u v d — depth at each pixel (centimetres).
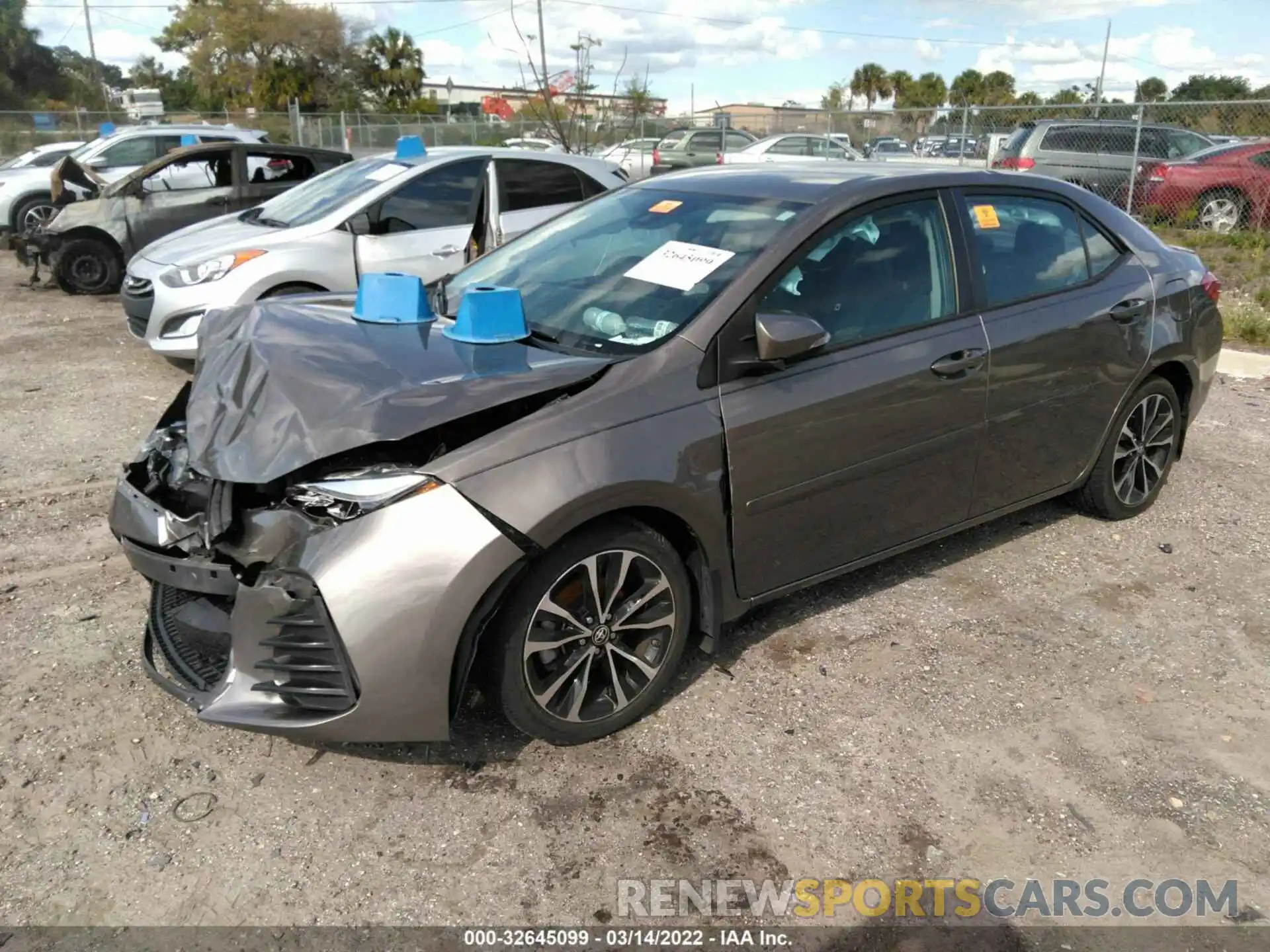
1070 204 424
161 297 665
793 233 332
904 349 347
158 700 321
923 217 368
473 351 309
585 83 1756
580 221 407
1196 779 292
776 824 271
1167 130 1444
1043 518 475
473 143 2717
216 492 273
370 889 247
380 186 713
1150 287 438
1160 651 361
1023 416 390
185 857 256
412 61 5681
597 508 276
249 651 264
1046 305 395
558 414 279
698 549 311
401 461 269
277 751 298
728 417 305
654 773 291
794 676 340
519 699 283
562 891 248
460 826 269
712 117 2227
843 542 349
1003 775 292
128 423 606
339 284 685
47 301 1019
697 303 317
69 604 380
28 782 282
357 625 252
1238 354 813
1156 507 491
